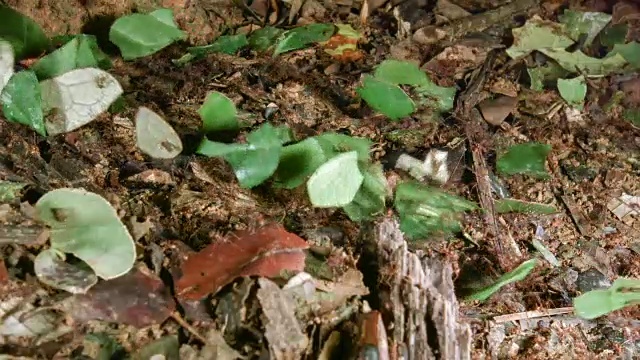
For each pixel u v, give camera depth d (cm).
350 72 31
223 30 32
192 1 31
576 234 28
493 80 32
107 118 27
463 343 23
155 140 26
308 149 26
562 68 32
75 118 26
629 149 31
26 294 22
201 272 23
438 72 32
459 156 29
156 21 29
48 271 22
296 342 22
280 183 26
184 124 28
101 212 23
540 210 28
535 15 34
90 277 22
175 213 25
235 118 27
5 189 24
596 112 32
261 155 26
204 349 22
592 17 33
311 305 23
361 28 33
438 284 24
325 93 30
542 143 30
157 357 22
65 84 26
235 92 29
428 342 23
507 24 34
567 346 25
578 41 33
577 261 27
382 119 29
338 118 29
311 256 24
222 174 26
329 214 26
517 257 27
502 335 25
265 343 22
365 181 26
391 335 23
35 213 23
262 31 31
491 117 30
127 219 24
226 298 23
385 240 24
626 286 26
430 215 27
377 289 23
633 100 32
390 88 29
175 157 27
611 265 28
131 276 23
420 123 30
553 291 27
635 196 29
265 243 23
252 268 23
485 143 30
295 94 30
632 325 26
